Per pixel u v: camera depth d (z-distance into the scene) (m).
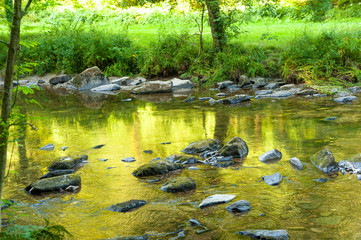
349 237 3.60
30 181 5.47
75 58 17.83
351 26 17.91
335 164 5.46
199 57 15.72
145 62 16.42
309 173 5.32
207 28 21.12
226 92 13.13
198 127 8.30
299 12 22.83
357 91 12.01
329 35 15.12
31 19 24.89
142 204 4.56
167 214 4.28
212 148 6.68
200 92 13.46
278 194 4.67
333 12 22.98
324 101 10.73
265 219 4.05
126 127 8.62
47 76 17.80
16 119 2.96
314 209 4.22
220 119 8.99
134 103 11.87
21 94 14.38
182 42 16.83
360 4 23.39
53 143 7.47
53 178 5.30
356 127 7.60
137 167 5.90
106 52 17.52
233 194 4.73
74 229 4.00
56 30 19.69
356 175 5.16
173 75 16.25
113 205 4.53
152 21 25.00
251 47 15.92
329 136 7.07
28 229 3.05
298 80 13.52
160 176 5.49
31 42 3.16
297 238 3.62
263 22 23.16
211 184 5.11
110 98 13.10
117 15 26.73
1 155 2.75
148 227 4.00
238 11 16.03
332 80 13.02
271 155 6.03
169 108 10.73
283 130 7.71
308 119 8.57
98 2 29.84
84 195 4.91
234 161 5.99
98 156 6.54
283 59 14.60
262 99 11.52
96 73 15.75
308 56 14.36
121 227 4.02
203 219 4.12
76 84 15.77
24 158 6.55
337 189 4.72
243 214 4.19
